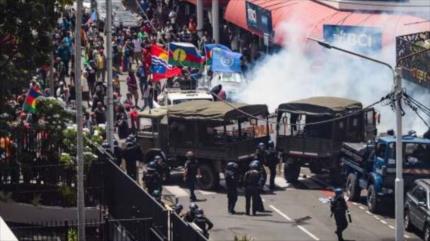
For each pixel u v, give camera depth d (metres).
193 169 83.19
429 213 72.19
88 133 64.69
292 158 89.38
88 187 60.94
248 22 123.12
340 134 88.69
